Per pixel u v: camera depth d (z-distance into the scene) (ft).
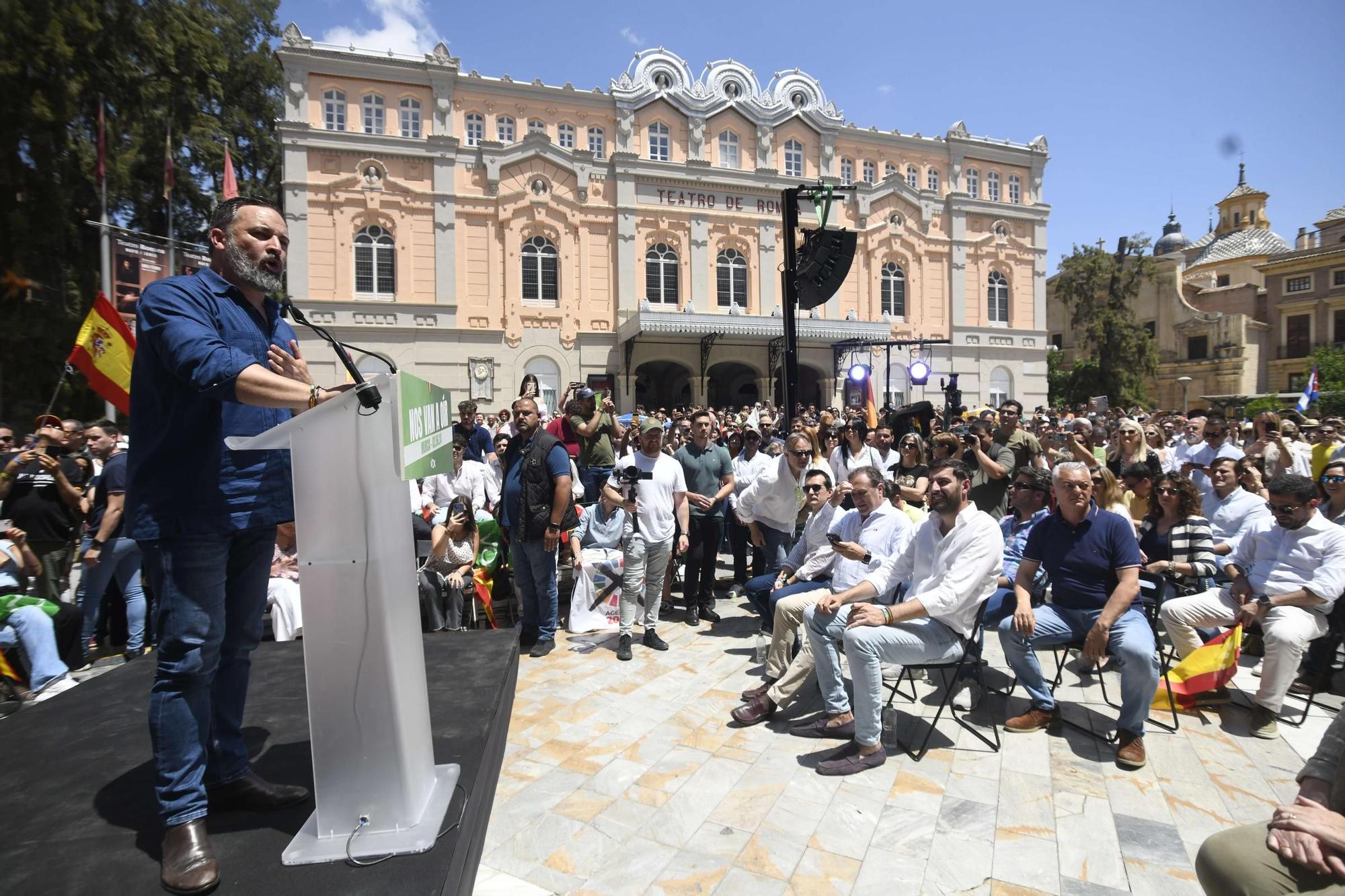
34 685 15.81
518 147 79.20
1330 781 6.60
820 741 13.62
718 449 23.88
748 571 26.99
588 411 26.27
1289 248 154.61
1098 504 17.13
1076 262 115.24
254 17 78.48
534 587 19.30
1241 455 27.20
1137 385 112.78
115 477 19.20
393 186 75.51
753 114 88.89
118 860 6.16
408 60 75.77
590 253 83.25
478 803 7.29
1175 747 13.50
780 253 89.97
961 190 99.35
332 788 6.27
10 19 46.78
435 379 77.36
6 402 55.98
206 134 67.15
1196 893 9.20
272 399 5.86
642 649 19.06
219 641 6.42
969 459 24.94
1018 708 15.23
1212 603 15.81
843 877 9.53
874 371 93.81
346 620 6.19
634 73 85.87
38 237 53.11
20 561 18.42
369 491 6.16
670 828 10.68
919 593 13.66
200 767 6.20
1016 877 9.53
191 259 52.54
